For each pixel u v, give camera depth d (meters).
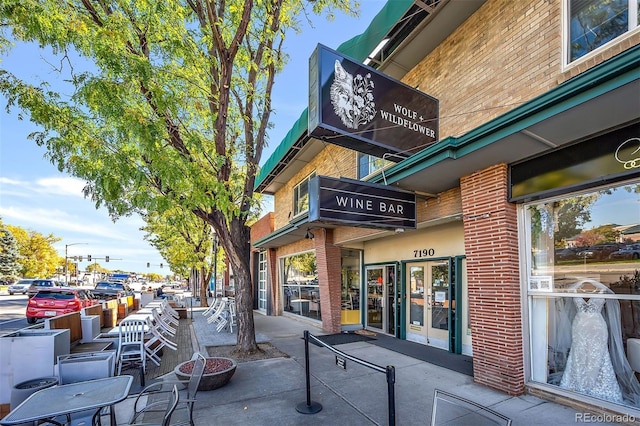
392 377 3.20
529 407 4.67
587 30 4.57
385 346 8.57
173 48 5.71
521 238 5.39
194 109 7.21
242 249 7.94
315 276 12.67
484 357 5.55
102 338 8.03
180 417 4.54
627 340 4.40
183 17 6.09
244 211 7.79
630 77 3.23
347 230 10.41
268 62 7.45
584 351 4.76
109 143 5.57
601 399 4.48
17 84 4.75
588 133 4.32
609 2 4.38
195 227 17.67
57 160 5.10
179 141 6.42
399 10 6.32
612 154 4.15
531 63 5.13
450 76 6.67
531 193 5.04
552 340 5.12
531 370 5.27
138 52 5.82
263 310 18.03
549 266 5.19
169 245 24.09
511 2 5.53
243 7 6.50
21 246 50.78
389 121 5.53
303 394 5.35
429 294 8.81
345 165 10.53
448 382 5.79
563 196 4.92
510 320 5.18
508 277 5.23
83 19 5.05
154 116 6.02
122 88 5.01
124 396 3.26
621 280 4.44
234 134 8.25
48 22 4.48
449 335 7.93
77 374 4.27
